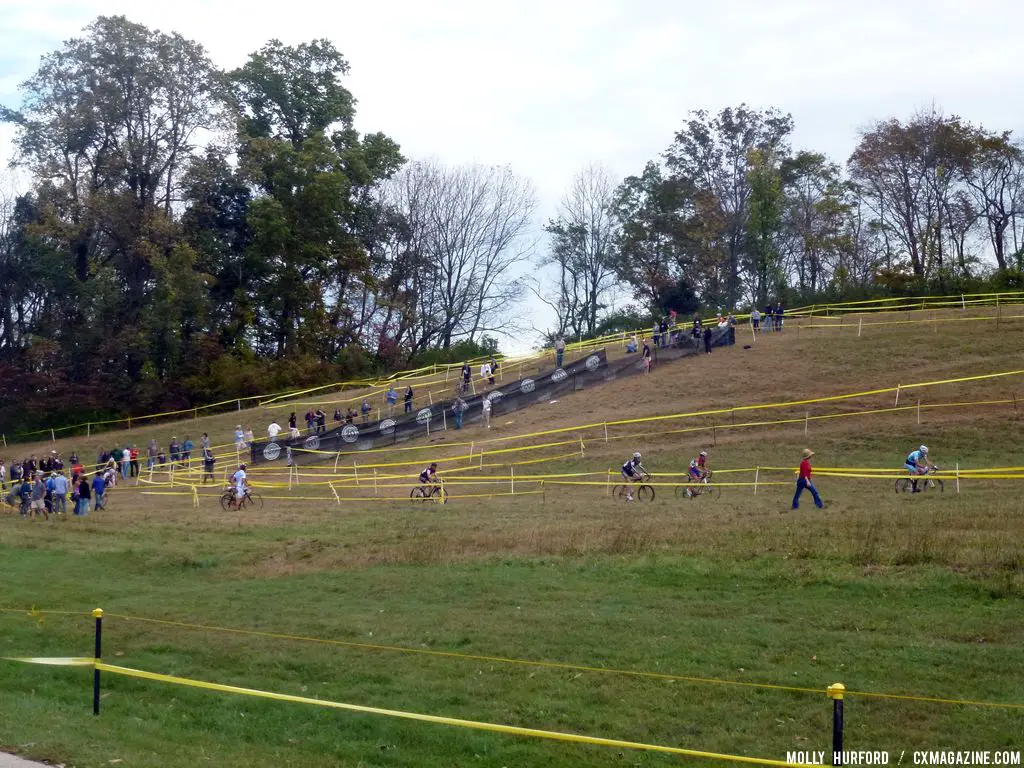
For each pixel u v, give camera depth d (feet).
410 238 298.56
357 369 251.60
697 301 297.74
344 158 263.70
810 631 50.78
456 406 166.81
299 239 254.06
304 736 40.55
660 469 127.44
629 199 309.83
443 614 59.26
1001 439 122.11
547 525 88.33
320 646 53.62
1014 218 280.10
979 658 44.65
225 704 45.06
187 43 236.02
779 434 137.28
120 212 225.97
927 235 276.21
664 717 40.40
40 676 50.49
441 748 38.63
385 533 90.89
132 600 68.49
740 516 87.15
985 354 163.22
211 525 102.94
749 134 309.63
